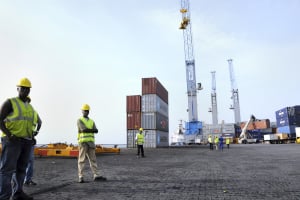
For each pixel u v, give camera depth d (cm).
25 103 438
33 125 450
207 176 698
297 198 430
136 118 3475
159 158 1439
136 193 488
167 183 593
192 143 6775
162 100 3925
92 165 654
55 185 586
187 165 1016
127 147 3438
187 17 7594
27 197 442
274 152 1858
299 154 1575
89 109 668
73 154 1466
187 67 7256
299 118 5097
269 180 614
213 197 447
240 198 437
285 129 5316
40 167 995
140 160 1306
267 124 6969
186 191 500
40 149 1527
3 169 405
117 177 698
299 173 732
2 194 401
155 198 445
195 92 7050
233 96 11231
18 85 432
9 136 398
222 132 7388
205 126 7562
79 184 596
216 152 2069
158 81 3666
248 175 704
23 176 446
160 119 3722
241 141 6381
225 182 597
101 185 579
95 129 659
